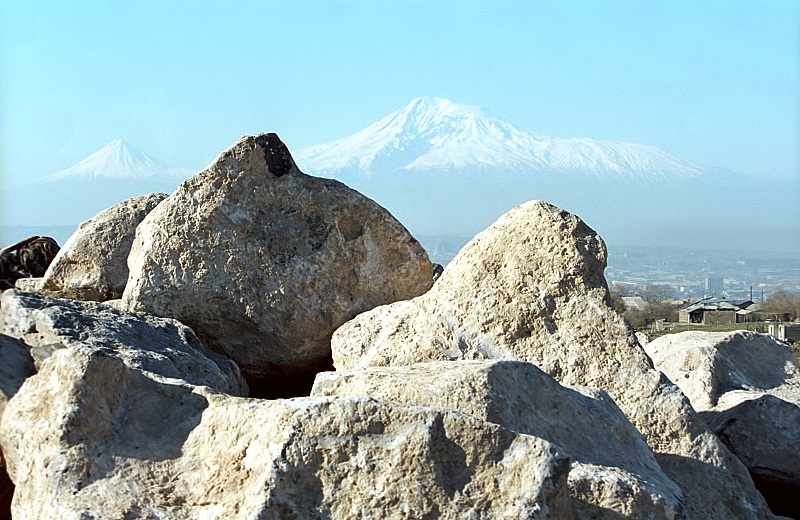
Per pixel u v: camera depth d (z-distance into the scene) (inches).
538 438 205.2
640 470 248.4
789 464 349.7
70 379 227.5
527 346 319.3
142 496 210.4
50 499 211.6
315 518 198.4
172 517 206.2
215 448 217.8
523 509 196.2
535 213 335.9
